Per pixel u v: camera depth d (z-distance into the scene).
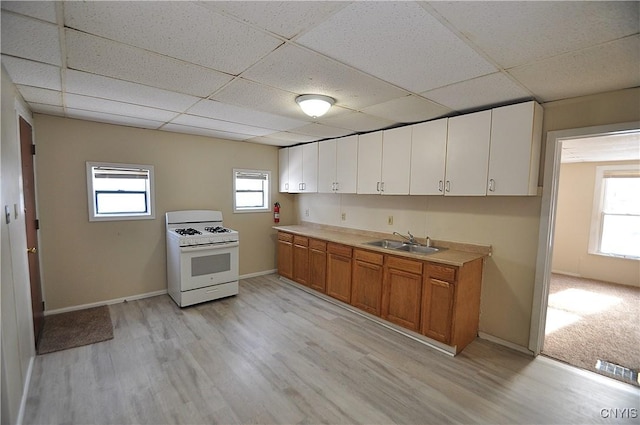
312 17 1.36
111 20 1.39
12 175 2.08
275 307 3.73
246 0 1.23
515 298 2.83
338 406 2.04
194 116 3.16
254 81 2.14
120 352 2.65
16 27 1.44
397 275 3.08
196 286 3.70
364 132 3.85
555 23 1.37
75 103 2.73
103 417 1.92
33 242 2.86
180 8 1.30
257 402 2.07
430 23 1.39
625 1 1.19
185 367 2.46
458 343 2.72
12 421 1.72
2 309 1.63
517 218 2.80
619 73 1.93
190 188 4.25
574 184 5.41
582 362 2.61
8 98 2.04
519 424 1.91
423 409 2.03
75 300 3.48
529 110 2.39
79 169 3.42
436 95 2.39
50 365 2.44
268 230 5.14
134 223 3.82
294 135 4.12
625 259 4.96
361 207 4.22
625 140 3.21
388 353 2.72
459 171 2.81
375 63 1.83
